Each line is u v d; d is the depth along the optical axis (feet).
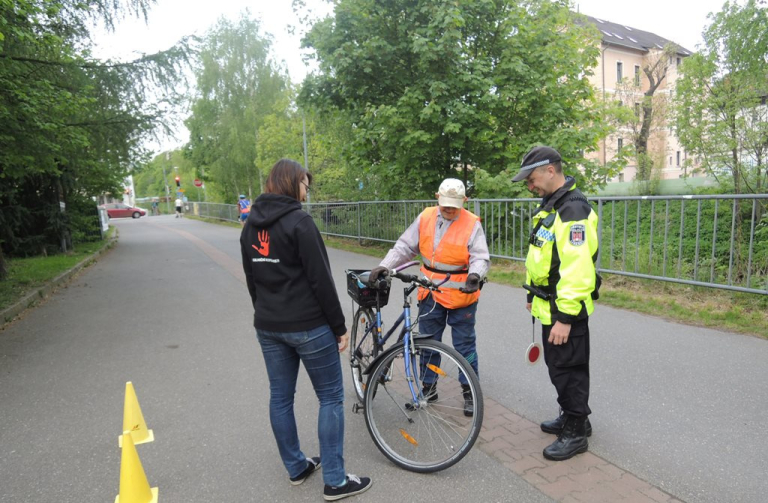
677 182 76.38
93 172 45.62
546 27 34.37
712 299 19.25
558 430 10.44
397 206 38.52
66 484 9.20
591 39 42.24
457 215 10.79
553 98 35.29
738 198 17.95
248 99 103.45
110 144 34.01
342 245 45.01
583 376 9.37
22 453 10.33
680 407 11.27
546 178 9.07
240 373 14.53
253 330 18.95
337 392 8.57
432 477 9.05
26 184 43.37
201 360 15.74
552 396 12.29
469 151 35.32
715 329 16.53
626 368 13.57
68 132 28.32
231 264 37.29
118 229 85.81
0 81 21.47
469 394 10.08
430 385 9.86
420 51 30.42
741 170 46.09
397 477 9.10
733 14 43.98
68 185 45.93
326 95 37.04
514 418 11.18
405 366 9.66
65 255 43.32
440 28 31.04
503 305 20.94
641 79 102.94
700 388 12.18
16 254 42.75
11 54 22.53
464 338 11.14
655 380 12.75
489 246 30.17
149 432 11.03
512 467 9.27
